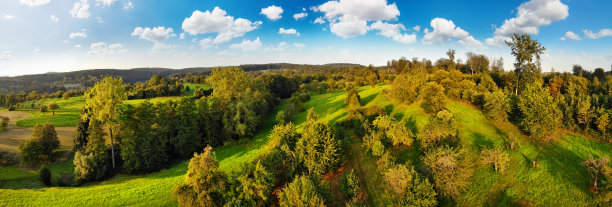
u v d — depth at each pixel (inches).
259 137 2704.2
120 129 2095.2
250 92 3351.4
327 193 1360.7
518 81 2691.9
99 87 1961.1
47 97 6358.3
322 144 1680.6
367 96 3533.5
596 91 2417.6
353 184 1398.9
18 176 1813.5
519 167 1401.3
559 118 1628.9
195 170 1369.3
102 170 1914.4
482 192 1283.2
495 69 4621.1
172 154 2353.6
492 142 1680.6
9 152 2252.7
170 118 2369.6
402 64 5408.5
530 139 1651.1
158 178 1897.1
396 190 1266.0
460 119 2050.9
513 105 1987.0
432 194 1183.6
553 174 1305.4
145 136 2094.0
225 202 1392.7
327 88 5930.1
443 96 2244.1
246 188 1358.3
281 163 1689.2
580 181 1222.9
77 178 1781.5
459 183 1263.5
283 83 5472.4
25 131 3031.5
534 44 2378.2
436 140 1662.2
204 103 2640.3
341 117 2832.2
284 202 1236.5
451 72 3260.3
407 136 1759.4
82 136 2188.7
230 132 2620.6
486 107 2044.8
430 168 1331.2
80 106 4813.0
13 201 1398.9
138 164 1988.2
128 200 1537.9
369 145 1782.7
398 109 2566.4
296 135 1969.7
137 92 5767.7
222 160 2186.3
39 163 2057.1
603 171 1119.6
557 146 1530.5
